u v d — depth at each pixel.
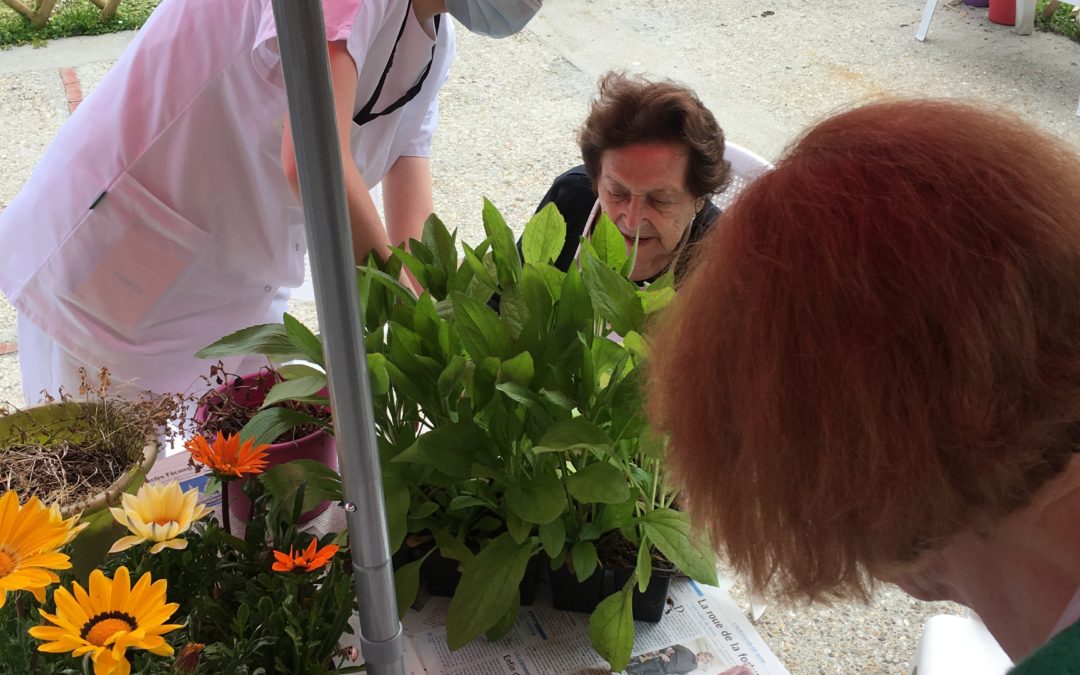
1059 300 0.46
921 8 4.71
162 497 0.79
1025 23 4.38
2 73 3.98
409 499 0.93
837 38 4.41
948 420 0.45
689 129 1.39
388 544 0.72
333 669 0.82
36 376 1.64
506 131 3.74
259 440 0.96
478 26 1.41
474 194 3.34
